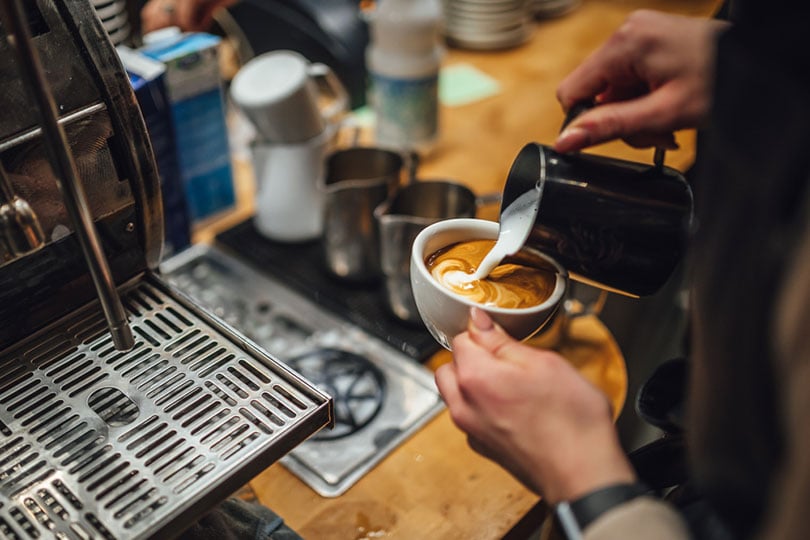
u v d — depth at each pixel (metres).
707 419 0.52
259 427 0.66
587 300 1.10
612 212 0.72
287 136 1.20
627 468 0.57
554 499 0.58
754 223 0.47
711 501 0.52
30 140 0.65
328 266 1.19
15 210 0.55
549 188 0.72
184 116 1.22
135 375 0.70
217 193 1.34
